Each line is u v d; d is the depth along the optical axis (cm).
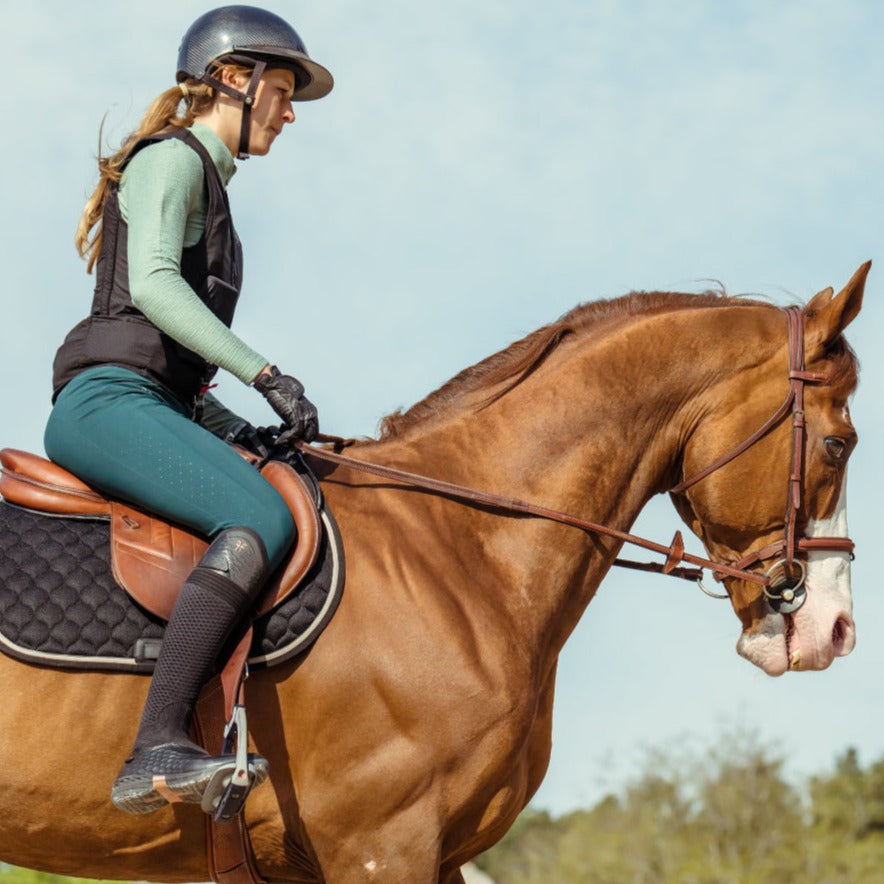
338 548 424
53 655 402
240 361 418
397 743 408
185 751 379
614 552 463
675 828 3231
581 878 3234
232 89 457
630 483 464
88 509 421
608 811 3469
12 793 405
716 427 464
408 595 421
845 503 471
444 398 471
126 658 404
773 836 3184
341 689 410
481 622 425
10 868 1284
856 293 457
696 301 494
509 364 467
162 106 450
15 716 402
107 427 414
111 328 429
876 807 3547
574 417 457
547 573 444
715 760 3262
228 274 444
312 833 410
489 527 444
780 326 470
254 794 413
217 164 449
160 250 415
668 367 465
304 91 496
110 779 405
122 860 424
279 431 449
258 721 412
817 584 464
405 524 438
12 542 417
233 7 467
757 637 467
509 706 418
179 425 417
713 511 465
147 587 407
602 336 471
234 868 420
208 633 395
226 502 411
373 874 406
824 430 462
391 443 464
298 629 412
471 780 413
